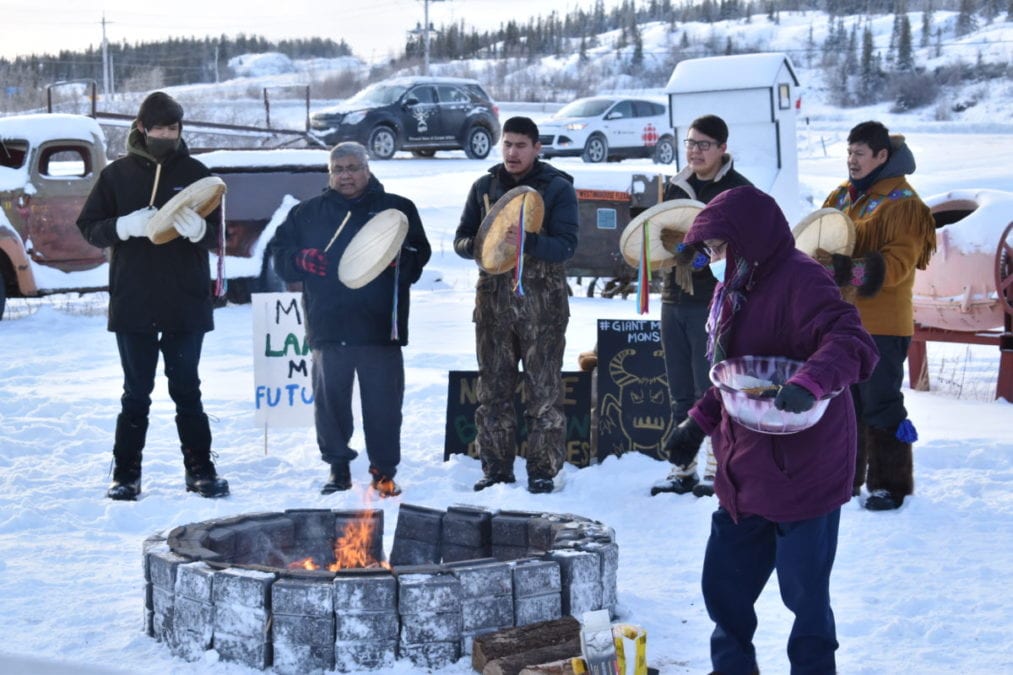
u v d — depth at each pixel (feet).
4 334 43.60
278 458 26.00
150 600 15.43
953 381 35.47
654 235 22.31
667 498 22.63
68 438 27.58
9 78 196.44
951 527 20.51
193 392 23.13
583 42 478.59
